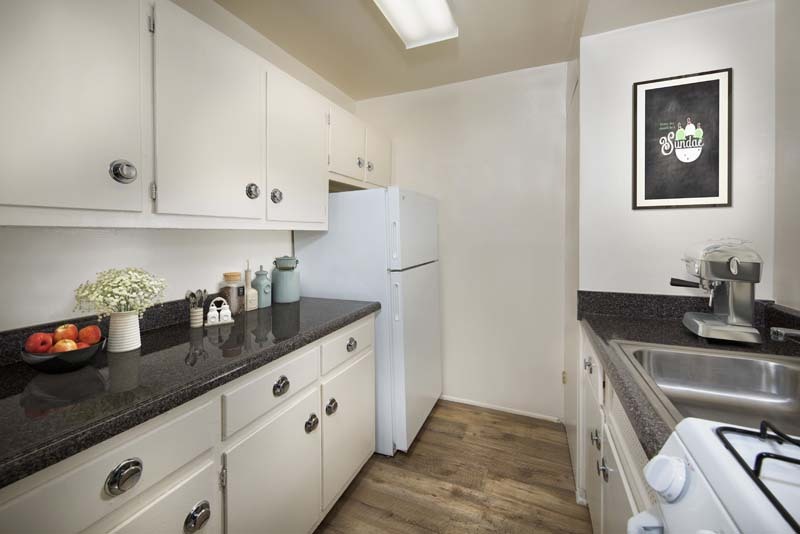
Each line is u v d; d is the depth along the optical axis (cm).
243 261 177
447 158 249
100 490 69
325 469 141
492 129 237
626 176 156
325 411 141
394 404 189
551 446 201
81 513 66
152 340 122
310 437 132
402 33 174
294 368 124
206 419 91
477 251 244
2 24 74
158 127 104
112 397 78
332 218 196
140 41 99
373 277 189
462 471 180
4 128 75
